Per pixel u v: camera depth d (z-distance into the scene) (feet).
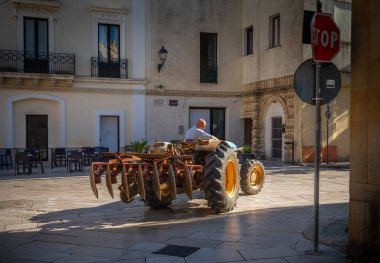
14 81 57.52
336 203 29.94
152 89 64.49
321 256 17.67
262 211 27.02
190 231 22.12
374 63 16.88
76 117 60.70
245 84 69.05
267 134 63.77
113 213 27.02
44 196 33.83
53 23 59.41
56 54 59.57
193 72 66.85
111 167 24.95
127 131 63.31
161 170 24.45
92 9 61.05
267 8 63.16
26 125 59.26
